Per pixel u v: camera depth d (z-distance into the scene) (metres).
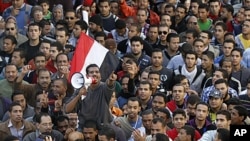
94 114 41.31
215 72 44.66
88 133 40.69
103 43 47.62
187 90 43.62
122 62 45.75
